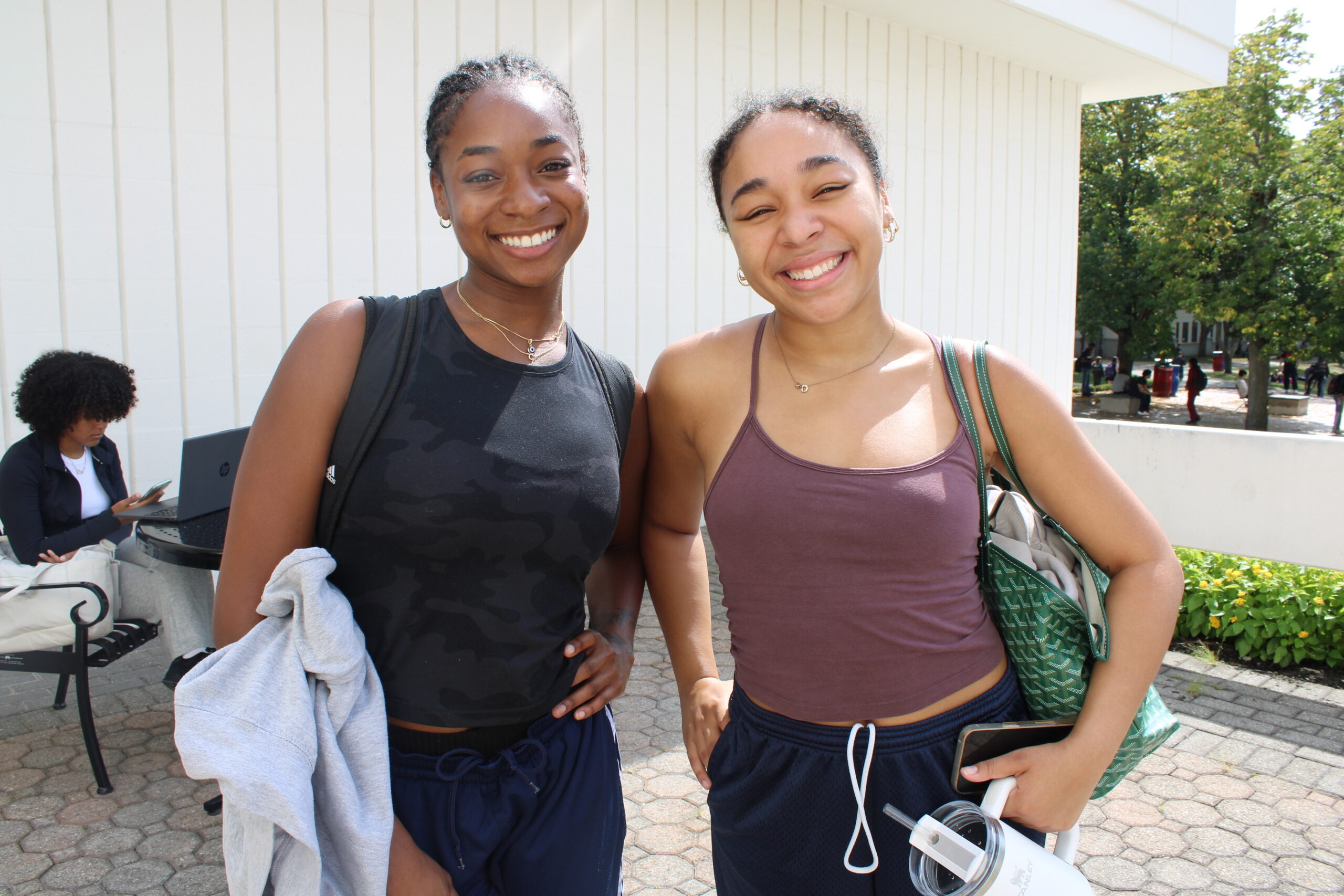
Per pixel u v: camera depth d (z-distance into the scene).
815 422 1.35
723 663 4.18
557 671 1.44
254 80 4.27
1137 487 4.61
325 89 4.48
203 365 4.23
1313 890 2.52
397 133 4.74
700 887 2.50
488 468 1.28
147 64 3.98
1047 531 1.45
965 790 1.30
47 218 3.80
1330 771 3.19
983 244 8.34
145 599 3.15
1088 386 24.81
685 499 1.68
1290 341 18.44
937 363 1.37
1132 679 1.31
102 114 3.89
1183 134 19.12
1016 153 8.56
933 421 1.33
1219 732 3.49
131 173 3.98
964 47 7.84
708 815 2.86
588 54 5.48
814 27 6.68
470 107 1.34
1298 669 4.15
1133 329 23.47
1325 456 4.09
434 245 4.92
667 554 1.72
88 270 3.91
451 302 1.42
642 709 3.63
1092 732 1.29
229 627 1.25
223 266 4.25
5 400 3.76
